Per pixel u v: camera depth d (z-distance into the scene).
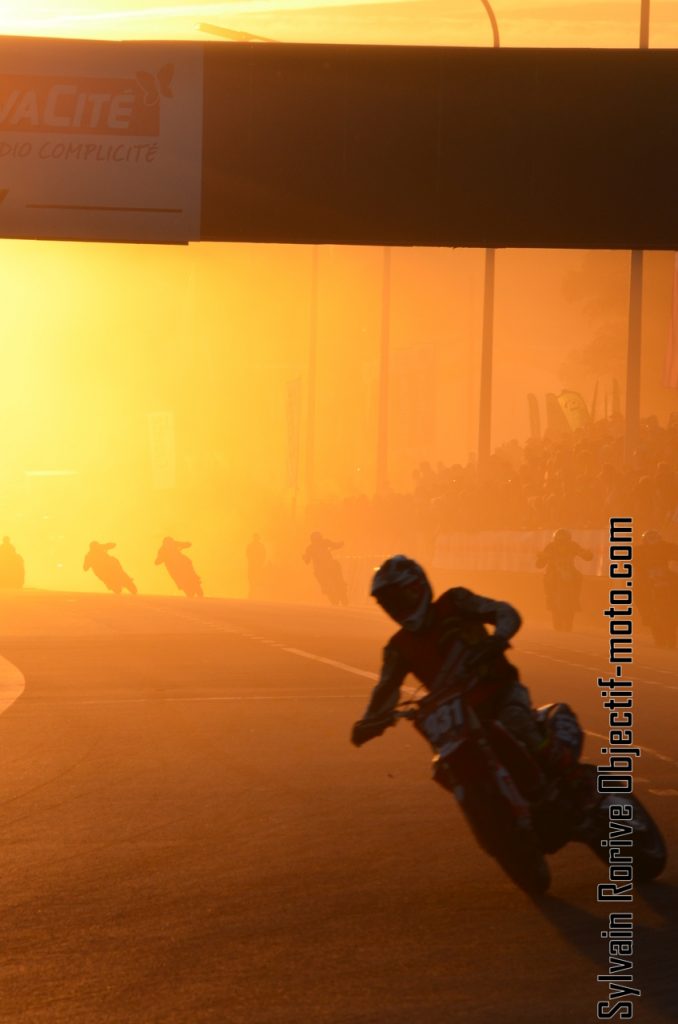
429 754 43.00
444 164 81.69
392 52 81.25
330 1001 19.94
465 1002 19.88
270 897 25.97
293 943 22.88
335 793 36.69
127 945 22.88
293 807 34.84
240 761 41.91
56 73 79.81
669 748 43.34
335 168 81.31
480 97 81.75
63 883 27.33
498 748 25.59
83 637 84.88
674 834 30.70
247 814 34.09
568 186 82.06
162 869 28.44
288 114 80.81
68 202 79.56
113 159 79.94
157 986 20.69
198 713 52.31
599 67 81.94
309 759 42.19
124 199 80.00
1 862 29.23
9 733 47.62
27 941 23.17
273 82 80.75
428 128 81.56
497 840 25.22
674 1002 19.91
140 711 52.88
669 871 27.33
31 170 79.50
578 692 57.84
